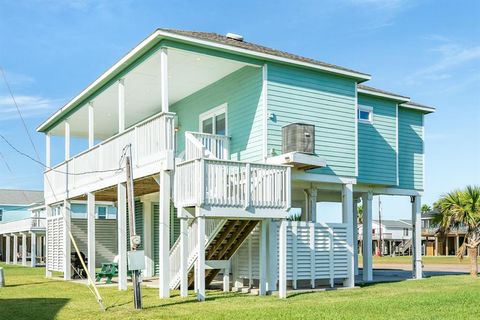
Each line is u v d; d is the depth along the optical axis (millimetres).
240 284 15383
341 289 15516
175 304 11781
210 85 17766
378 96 18766
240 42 17000
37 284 18234
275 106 15328
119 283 15383
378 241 71375
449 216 21719
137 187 17016
